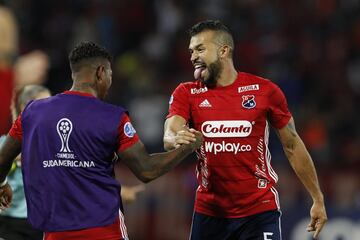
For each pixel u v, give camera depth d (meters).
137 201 38.47
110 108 17.25
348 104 50.09
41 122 17.19
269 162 20.19
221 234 20.20
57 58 51.69
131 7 56.28
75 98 17.33
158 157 17.30
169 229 38.28
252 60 53.69
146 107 48.44
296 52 55.25
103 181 17.11
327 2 58.31
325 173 39.88
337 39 56.34
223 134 19.53
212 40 19.56
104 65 17.64
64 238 16.97
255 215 19.84
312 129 46.22
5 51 11.52
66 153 16.98
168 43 54.84
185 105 19.78
